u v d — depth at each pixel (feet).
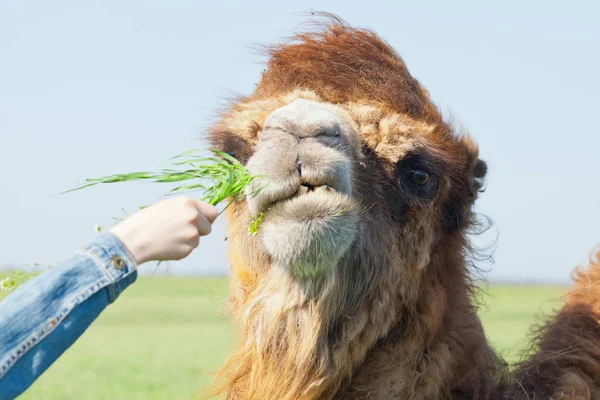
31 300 7.85
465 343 15.62
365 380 15.17
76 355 55.16
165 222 8.69
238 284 15.81
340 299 14.56
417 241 15.53
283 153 13.26
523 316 89.61
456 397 15.42
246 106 16.55
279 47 17.62
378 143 15.34
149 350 58.13
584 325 16.56
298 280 14.26
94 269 8.11
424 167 15.56
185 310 114.01
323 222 13.12
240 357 15.56
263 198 13.32
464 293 16.48
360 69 16.30
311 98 15.87
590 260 18.07
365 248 14.61
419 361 15.19
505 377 16.38
